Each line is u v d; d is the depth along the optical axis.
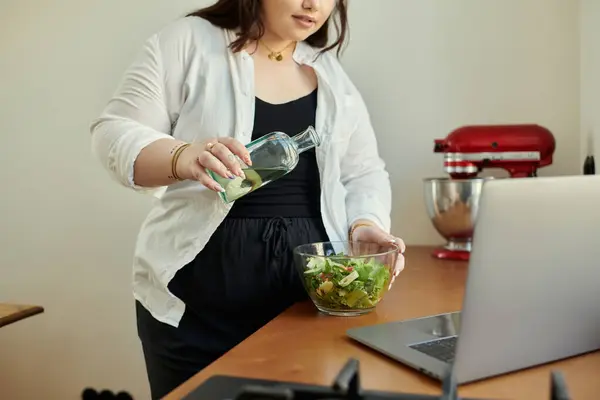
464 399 0.62
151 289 1.20
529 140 1.45
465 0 1.62
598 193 0.67
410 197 1.72
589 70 1.47
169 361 1.17
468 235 1.47
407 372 0.73
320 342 0.85
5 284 1.98
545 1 1.58
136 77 1.13
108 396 1.94
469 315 0.64
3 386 1.99
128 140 1.04
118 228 1.88
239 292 1.12
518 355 0.70
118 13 1.83
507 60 1.62
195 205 1.14
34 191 1.93
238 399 0.55
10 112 1.92
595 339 0.75
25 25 1.88
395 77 1.69
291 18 1.13
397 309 1.03
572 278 0.69
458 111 1.66
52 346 1.96
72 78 1.87
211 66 1.15
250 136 1.14
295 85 1.23
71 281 1.93
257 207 1.14
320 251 1.14
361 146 1.36
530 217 0.64
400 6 1.67
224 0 1.19
